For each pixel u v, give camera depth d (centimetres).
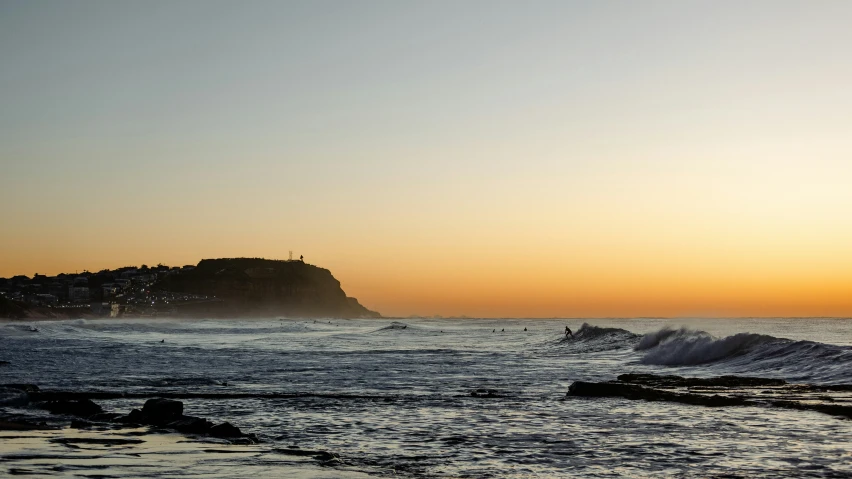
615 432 1562
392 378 3080
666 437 1488
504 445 1416
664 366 3753
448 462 1245
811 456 1269
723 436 1487
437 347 6381
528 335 10162
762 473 1142
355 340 8306
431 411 1941
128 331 11381
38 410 1880
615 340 5672
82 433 1459
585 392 2264
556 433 1558
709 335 4209
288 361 4256
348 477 1036
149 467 1095
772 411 1834
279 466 1118
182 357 4584
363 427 1664
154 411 1642
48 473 1030
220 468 1098
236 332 11725
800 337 9894
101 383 2717
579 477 1123
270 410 1973
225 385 2681
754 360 3459
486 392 2380
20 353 4853
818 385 2462
